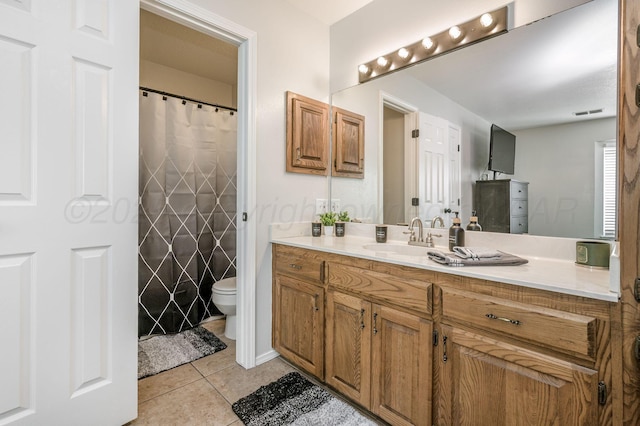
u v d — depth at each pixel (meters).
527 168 1.48
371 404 1.43
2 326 1.11
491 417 1.06
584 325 0.87
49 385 1.21
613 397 0.84
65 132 1.24
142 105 2.44
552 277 1.03
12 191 1.12
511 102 1.53
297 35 2.18
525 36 1.49
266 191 2.01
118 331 1.39
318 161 2.32
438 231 1.81
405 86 1.96
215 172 2.83
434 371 1.22
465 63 1.70
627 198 0.81
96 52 1.31
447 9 1.77
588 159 1.32
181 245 2.60
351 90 2.27
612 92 1.27
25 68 1.15
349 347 1.54
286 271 1.93
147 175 2.45
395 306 1.35
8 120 1.12
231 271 2.96
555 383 0.93
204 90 3.37
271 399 1.60
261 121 1.97
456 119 1.73
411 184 1.94
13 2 1.12
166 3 1.55
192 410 1.52
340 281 1.59
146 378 1.80
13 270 1.13
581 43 1.34
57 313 1.23
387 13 2.04
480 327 1.09
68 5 1.24
